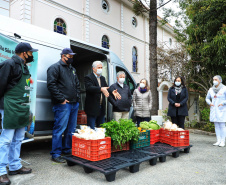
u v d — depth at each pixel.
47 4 11.98
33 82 3.60
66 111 3.66
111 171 2.73
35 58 3.65
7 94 2.63
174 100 5.40
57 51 4.36
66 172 3.14
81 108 6.08
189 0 9.48
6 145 2.64
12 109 2.63
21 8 10.94
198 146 5.35
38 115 3.91
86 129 3.37
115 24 17.25
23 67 2.76
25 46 2.78
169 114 5.48
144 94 5.38
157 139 4.79
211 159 4.03
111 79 5.54
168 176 3.04
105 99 4.93
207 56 8.41
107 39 16.62
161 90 12.19
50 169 3.27
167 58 9.51
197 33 8.83
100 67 4.45
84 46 5.03
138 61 20.06
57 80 3.69
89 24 14.66
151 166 3.53
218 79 5.42
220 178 2.98
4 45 3.19
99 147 3.21
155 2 10.38
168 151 3.96
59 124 3.65
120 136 3.55
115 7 17.31
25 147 5.09
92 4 15.02
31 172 3.11
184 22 11.37
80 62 6.23
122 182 2.77
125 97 4.81
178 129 4.61
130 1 18.27
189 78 9.30
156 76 10.14
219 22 8.05
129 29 18.95
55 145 3.68
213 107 5.43
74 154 3.46
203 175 3.10
